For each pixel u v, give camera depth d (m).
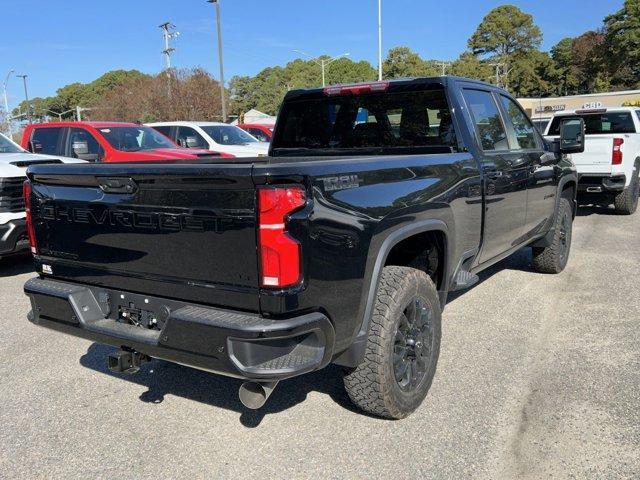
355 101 4.65
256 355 2.56
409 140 4.46
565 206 6.46
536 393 3.68
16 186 6.55
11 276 7.14
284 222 2.54
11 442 3.26
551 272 6.57
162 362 4.38
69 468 3.01
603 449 3.04
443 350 4.43
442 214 3.61
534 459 2.98
